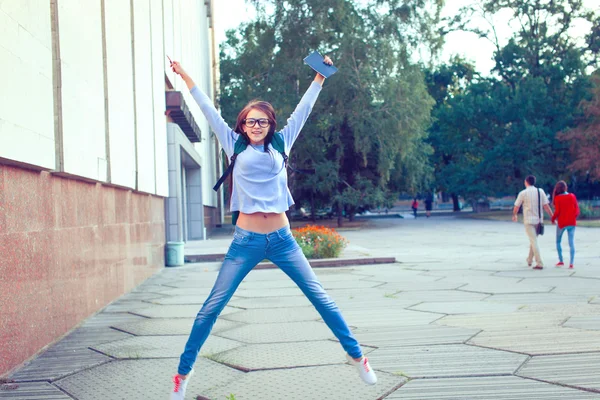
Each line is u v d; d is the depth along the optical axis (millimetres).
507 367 4312
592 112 40531
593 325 5758
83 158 6594
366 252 15867
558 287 8742
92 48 7309
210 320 3457
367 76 33500
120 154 8688
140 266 10547
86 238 6957
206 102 3689
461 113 48594
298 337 5641
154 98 12297
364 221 44719
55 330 5680
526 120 45625
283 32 34844
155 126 12312
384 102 34156
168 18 15727
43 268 5398
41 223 5410
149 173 11344
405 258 14891
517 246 19047
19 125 4703
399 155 36750
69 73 6180
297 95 34594
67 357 5020
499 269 11586
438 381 4027
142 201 10945
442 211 63719
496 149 46219
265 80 35719
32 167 5125
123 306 7898
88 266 7008
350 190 36250
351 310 7156
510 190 48125
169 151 16688
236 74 37344
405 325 6055
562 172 46781
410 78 34844
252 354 4977
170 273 12305
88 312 6957
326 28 34906
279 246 3494
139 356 4980
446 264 12961
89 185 7203
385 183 36375
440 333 5586
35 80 5176
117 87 8641
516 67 49469
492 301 7543
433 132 53594
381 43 33812
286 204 3570
